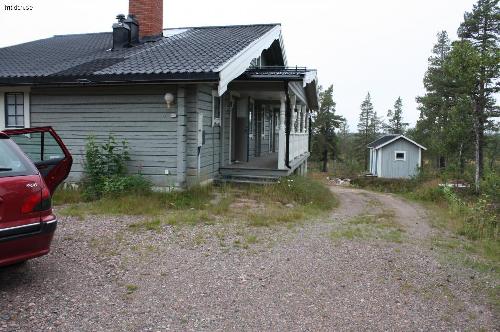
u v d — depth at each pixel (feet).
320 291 14.49
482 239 25.39
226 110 42.27
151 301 13.12
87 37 52.54
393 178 98.94
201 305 12.98
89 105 34.71
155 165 33.60
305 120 64.23
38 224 13.32
